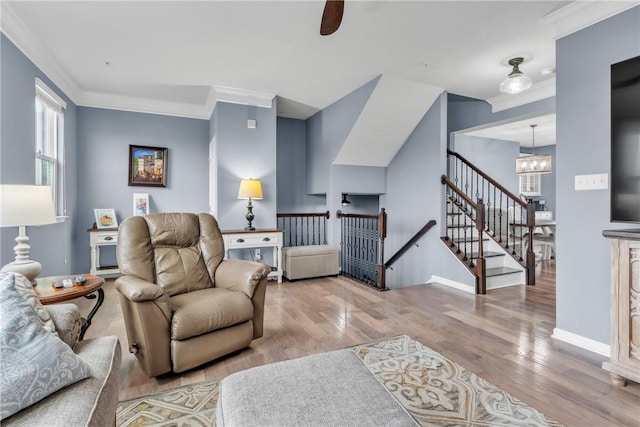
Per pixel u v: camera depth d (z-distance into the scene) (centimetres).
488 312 308
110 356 132
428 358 217
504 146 705
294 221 573
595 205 225
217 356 210
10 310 112
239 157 432
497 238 495
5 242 247
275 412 97
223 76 379
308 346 237
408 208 479
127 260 223
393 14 250
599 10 220
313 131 554
